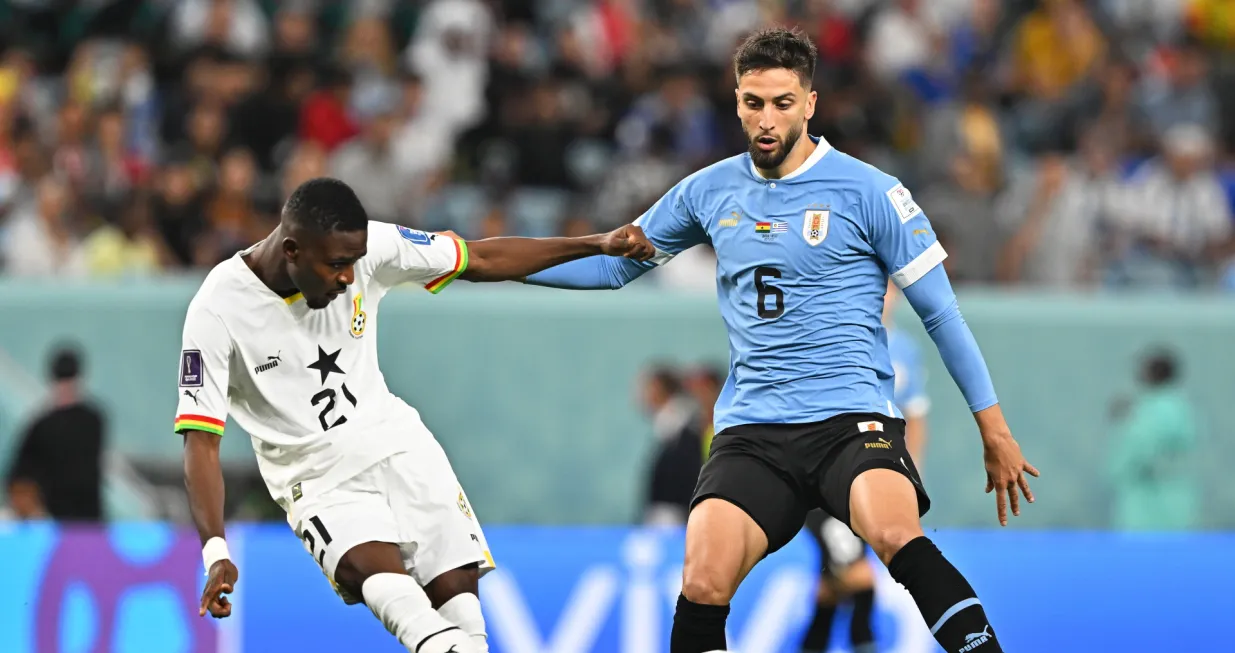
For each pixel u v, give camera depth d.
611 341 39.09
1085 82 48.84
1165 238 43.59
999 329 39.47
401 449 17.80
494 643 28.84
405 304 39.09
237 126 43.34
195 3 48.25
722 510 17.19
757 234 17.62
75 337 38.78
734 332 17.89
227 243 39.59
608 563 29.17
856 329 17.48
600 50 48.59
